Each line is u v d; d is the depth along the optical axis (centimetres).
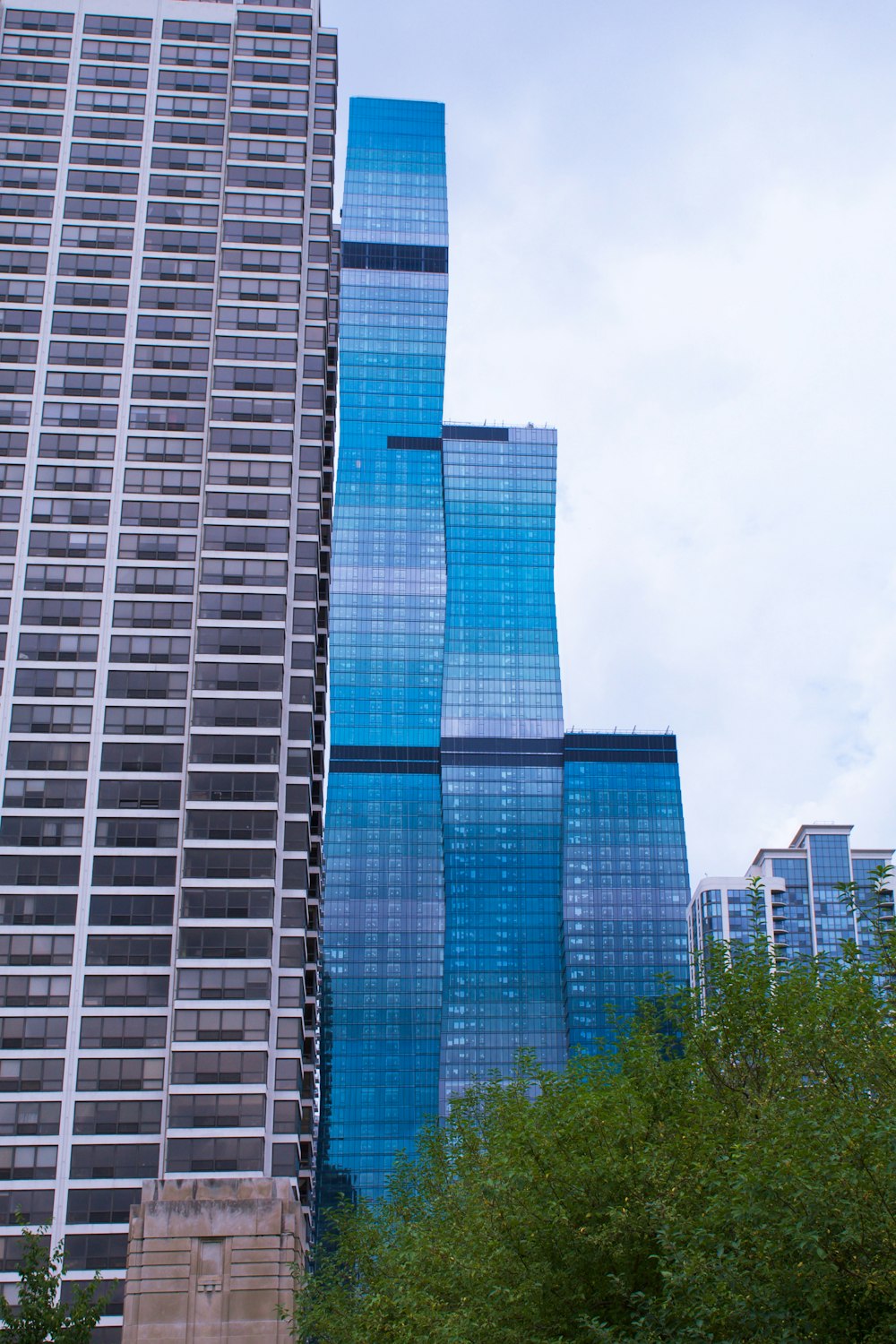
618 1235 5284
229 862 11638
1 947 11412
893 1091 4966
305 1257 8619
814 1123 4578
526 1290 5212
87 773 11975
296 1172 11012
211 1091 10944
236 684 12219
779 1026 6169
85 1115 10956
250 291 13612
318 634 13838
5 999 11269
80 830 11800
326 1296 7212
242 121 14250
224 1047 11069
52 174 13838
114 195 13825
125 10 14512
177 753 12094
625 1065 6681
